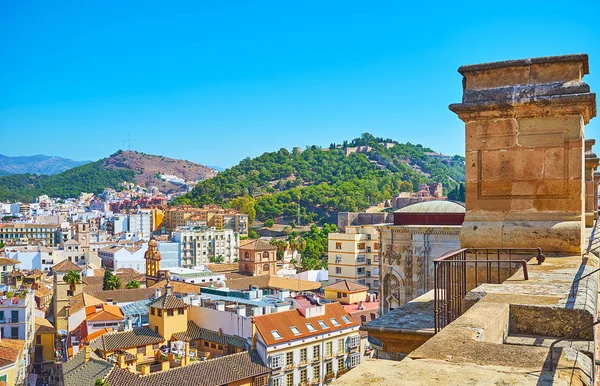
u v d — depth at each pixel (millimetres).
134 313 81938
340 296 84562
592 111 12133
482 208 12125
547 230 11523
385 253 35406
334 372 65188
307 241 197000
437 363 4895
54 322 100812
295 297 77250
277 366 58781
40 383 77750
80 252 178625
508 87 11891
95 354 59688
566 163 11562
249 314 66000
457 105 12086
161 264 183125
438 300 8719
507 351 5219
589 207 20047
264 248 146875
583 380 4676
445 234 32906
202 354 65750
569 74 11539
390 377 4535
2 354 59406
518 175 11867
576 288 7949
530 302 7188
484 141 12102
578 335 6703
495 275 11812
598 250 12547
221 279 122000
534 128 11758
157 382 50312
